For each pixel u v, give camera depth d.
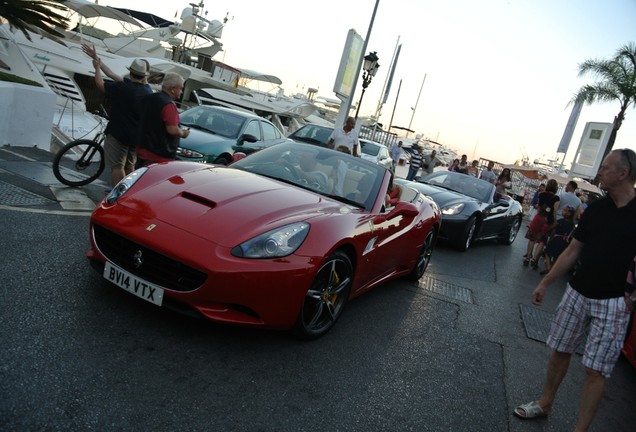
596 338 2.80
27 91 7.50
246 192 3.47
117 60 18.23
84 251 3.97
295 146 4.64
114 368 2.54
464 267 7.47
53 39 16.12
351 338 3.70
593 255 2.85
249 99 24.89
